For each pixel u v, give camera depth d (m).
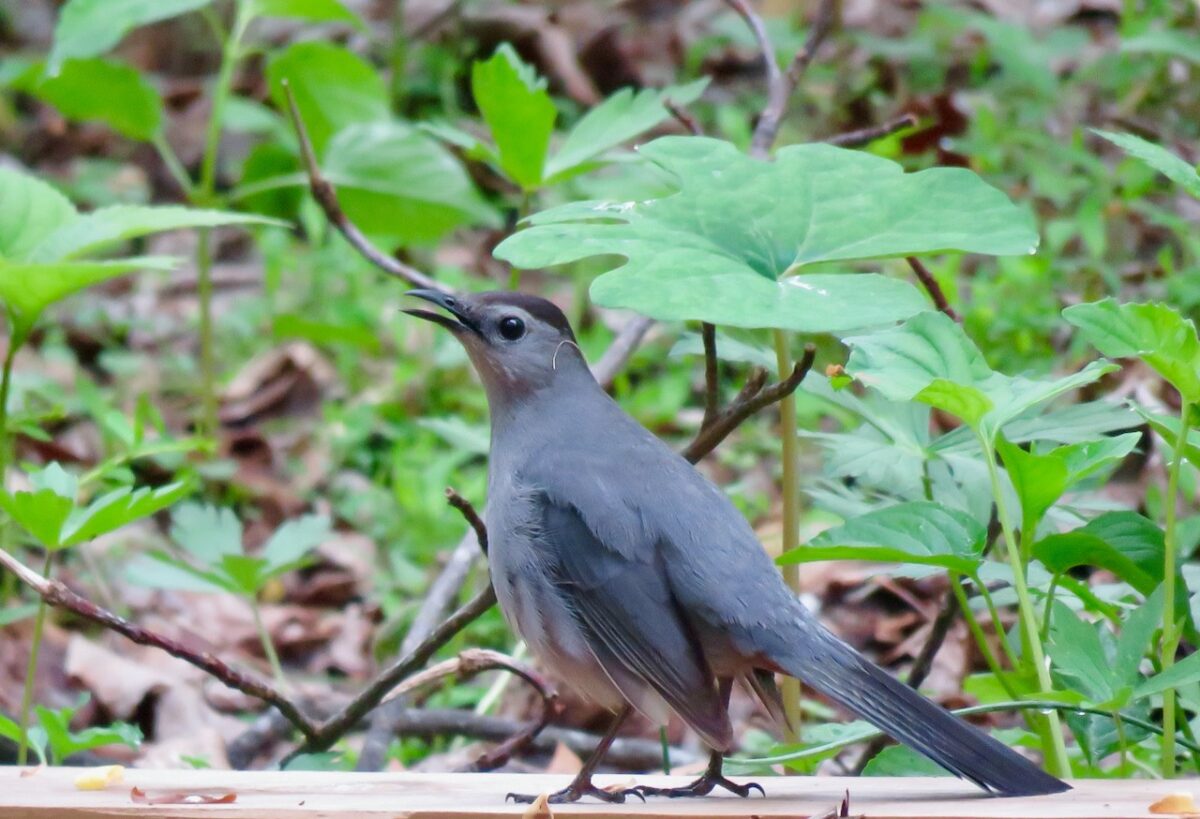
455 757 11.05
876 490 9.78
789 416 8.54
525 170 9.69
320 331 15.02
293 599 14.34
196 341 18.30
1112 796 6.12
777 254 6.82
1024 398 6.70
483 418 16.23
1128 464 12.05
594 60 22.17
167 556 9.60
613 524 7.24
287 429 16.55
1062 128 18.05
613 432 7.83
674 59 22.02
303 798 6.47
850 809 5.98
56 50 11.78
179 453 15.40
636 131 9.77
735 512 7.33
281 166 17.84
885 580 12.57
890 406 8.61
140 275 19.84
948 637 12.03
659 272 6.51
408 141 12.80
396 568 14.09
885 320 6.25
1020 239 6.75
